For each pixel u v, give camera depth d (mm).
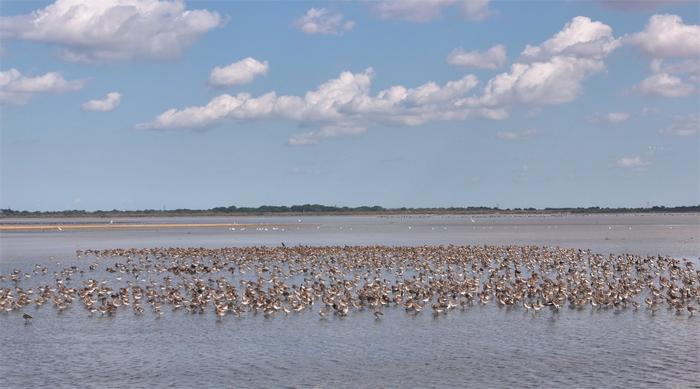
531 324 59938
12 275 94000
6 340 55469
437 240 186000
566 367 47375
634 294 73688
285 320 62031
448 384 44344
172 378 45844
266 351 51875
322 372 46938
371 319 62312
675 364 47719
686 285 76062
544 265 101062
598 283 77625
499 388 43406
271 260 110125
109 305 66188
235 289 75688
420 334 56625
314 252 117562
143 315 64625
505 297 68875
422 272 92312
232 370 47469
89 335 56969
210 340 55125
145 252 123312
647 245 159000
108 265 110250
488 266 101625
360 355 50781
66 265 111625
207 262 112000
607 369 46781
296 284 85000
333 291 71375
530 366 47688
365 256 108188
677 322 60219
